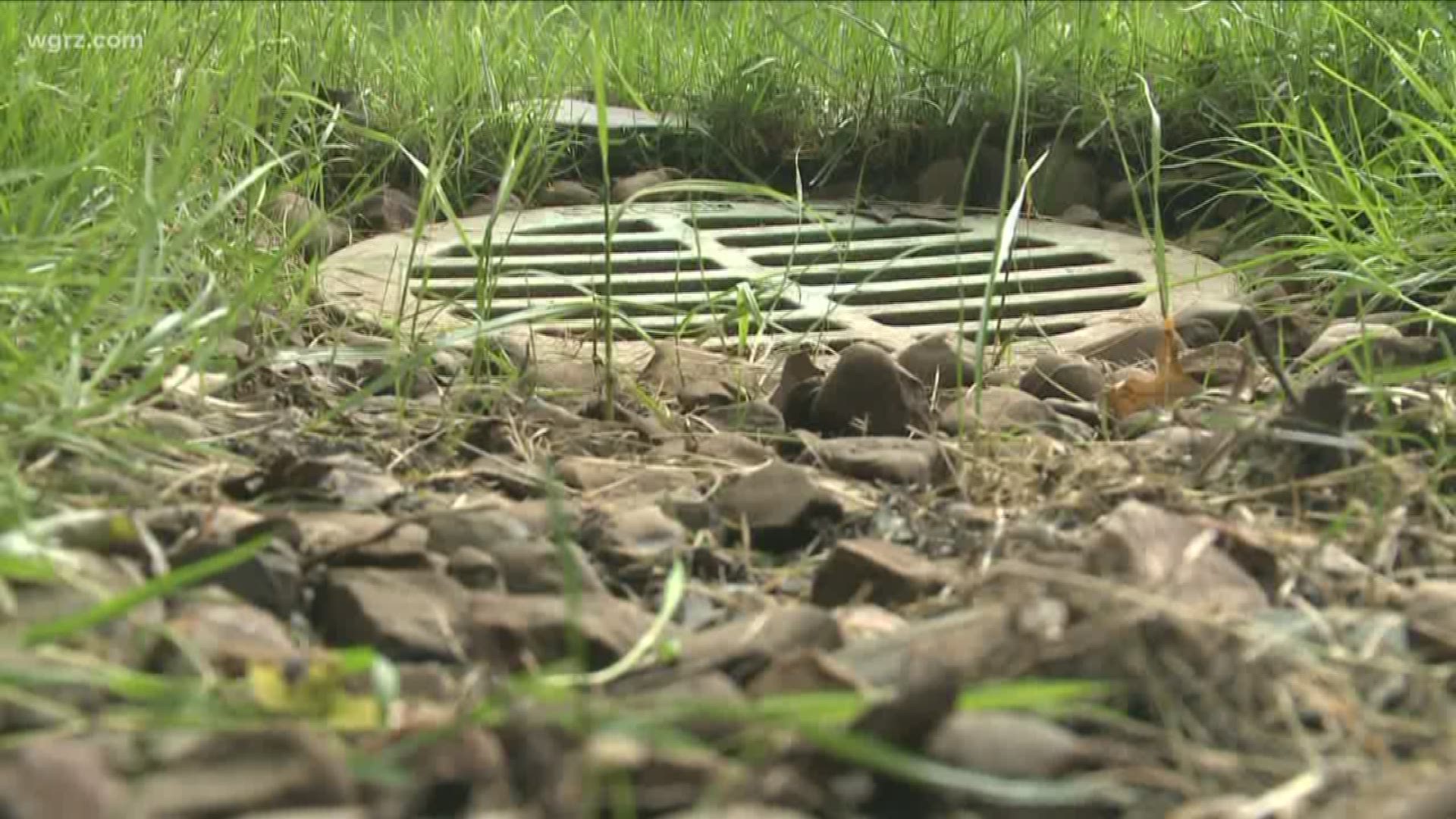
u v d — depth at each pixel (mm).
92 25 3953
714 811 1473
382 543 2092
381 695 1623
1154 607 1844
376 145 4539
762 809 1476
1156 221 2975
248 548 1772
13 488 1958
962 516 2396
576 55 5109
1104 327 3510
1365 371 2828
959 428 2648
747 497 2408
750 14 5410
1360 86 4461
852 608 2094
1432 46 4336
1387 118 4363
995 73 4816
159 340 2648
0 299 2643
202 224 2568
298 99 4238
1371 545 2246
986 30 4922
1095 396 3031
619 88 5191
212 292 2891
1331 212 3852
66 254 2803
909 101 4828
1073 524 2367
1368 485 2369
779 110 4922
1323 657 1893
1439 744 1738
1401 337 3148
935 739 1580
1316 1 4727
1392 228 3664
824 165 4852
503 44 5332
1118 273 3945
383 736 1606
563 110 4961
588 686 1772
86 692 1637
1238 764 1661
